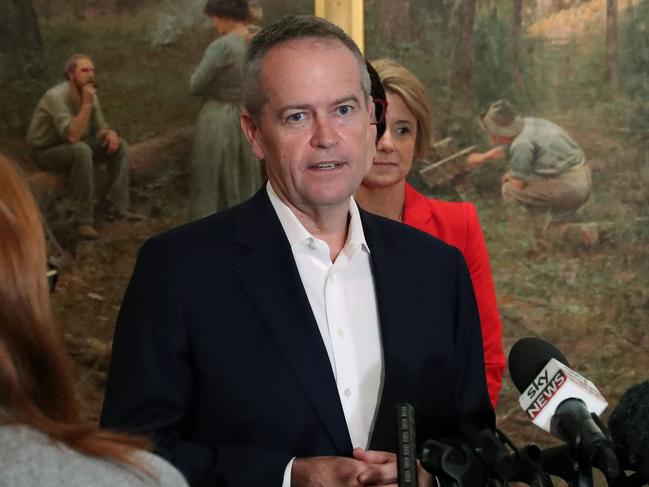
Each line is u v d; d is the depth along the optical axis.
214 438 2.23
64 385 1.32
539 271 4.72
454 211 3.35
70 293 4.64
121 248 4.65
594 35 4.66
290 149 2.22
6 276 1.27
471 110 4.70
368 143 2.38
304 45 2.20
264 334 2.25
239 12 4.59
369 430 2.28
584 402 1.75
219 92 4.61
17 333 1.27
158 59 4.61
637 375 4.71
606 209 4.70
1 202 1.28
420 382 2.32
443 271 2.44
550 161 4.69
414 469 1.60
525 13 4.66
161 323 2.24
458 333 2.42
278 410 2.21
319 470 2.10
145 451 1.32
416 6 4.65
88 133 4.63
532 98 4.68
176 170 4.63
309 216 2.35
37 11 4.61
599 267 4.71
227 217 2.38
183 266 2.28
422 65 4.68
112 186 4.64
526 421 4.64
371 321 2.35
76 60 4.62
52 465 1.21
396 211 3.31
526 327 4.73
